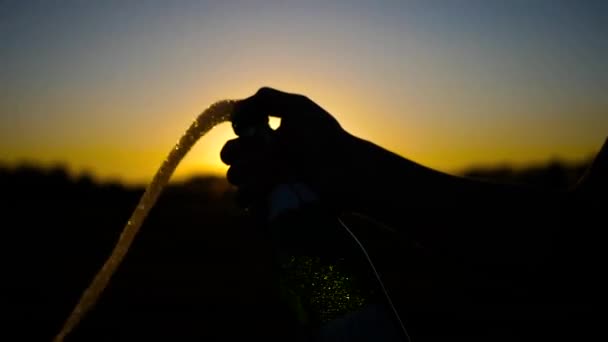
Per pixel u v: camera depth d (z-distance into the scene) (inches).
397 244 355.9
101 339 239.1
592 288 33.2
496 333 199.9
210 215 658.2
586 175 35.0
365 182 34.1
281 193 38.3
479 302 241.3
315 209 39.1
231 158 38.4
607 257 32.8
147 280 355.3
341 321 41.4
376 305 42.4
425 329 222.5
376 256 339.0
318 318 42.0
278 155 37.4
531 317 192.5
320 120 35.8
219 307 283.1
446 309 243.4
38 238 534.0
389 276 307.0
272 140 37.4
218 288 326.0
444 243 33.9
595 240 32.9
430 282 294.5
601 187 33.8
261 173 38.2
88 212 680.4
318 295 41.9
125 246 49.3
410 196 33.7
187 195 677.9
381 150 35.0
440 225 33.5
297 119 36.0
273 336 229.3
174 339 236.4
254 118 38.1
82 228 590.9
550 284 33.7
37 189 722.2
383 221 34.8
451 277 292.4
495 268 33.9
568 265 33.1
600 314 33.8
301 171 35.7
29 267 390.3
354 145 34.9
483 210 33.7
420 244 35.3
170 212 662.5
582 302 33.9
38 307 283.3
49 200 709.3
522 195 34.3
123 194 714.2
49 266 395.9
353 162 34.4
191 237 550.9
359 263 42.6
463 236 33.6
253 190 38.7
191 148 45.6
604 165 34.1
